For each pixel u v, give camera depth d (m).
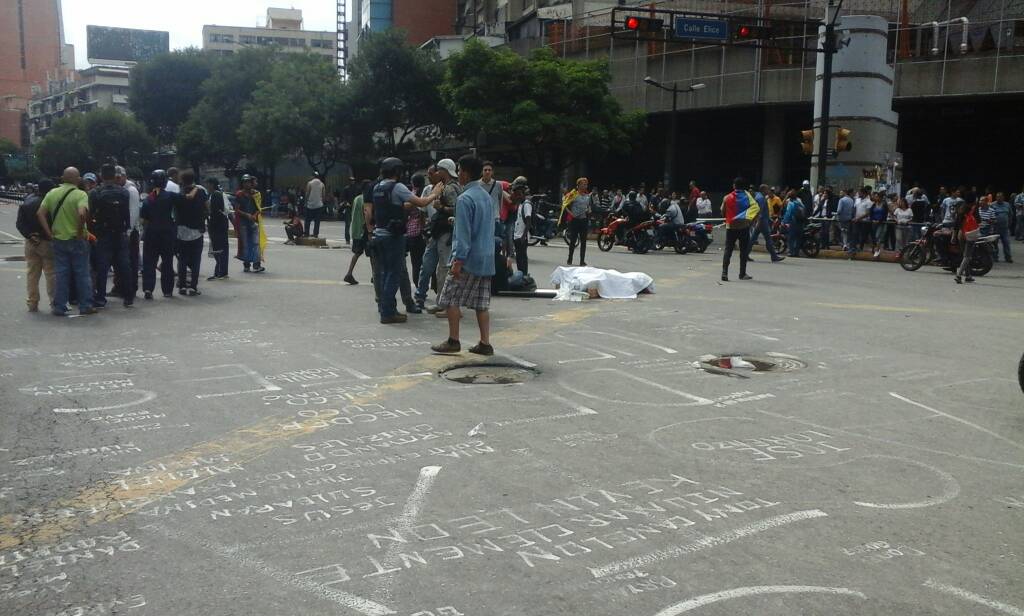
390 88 46.72
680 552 3.70
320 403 6.24
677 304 11.52
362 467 4.84
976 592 3.33
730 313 10.75
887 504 4.29
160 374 7.16
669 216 21.72
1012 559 3.64
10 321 9.77
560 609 3.18
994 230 19.67
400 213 9.56
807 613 3.15
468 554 3.67
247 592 3.31
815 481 4.63
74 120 82.25
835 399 6.49
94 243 10.66
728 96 37.84
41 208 9.98
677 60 39.66
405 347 8.34
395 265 9.65
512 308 11.05
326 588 3.34
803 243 21.77
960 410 6.19
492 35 54.81
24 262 16.67
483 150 48.81
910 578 3.45
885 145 26.48
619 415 5.98
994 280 16.11
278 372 7.24
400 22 75.69
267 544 3.77
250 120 50.12
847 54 25.16
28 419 5.79
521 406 6.19
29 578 3.45
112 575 3.47
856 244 21.16
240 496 4.38
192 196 11.96
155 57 69.75
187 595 3.29
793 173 41.06
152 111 70.25
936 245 17.67
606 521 4.05
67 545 3.77
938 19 34.34
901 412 6.12
